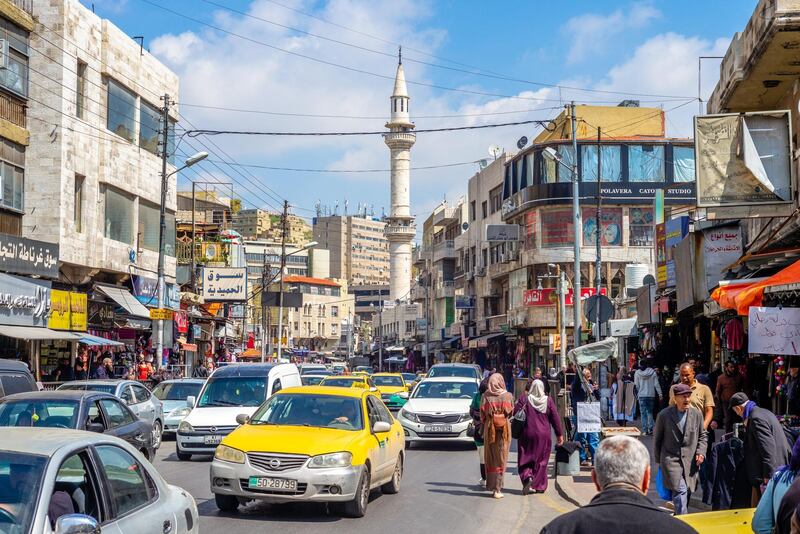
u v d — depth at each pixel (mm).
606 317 23000
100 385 18844
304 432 12508
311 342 152625
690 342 29359
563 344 36219
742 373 19172
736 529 6555
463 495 14508
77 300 30281
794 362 17016
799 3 15492
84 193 32375
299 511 12523
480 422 15125
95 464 5992
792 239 16922
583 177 52844
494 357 66125
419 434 21734
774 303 14641
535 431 14773
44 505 5234
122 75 35375
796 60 17031
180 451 18266
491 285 65062
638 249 52500
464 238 76688
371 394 14219
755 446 9047
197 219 65750
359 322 171250
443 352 85438
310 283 153125
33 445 5738
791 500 5629
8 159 29078
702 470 11125
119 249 34781
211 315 50938
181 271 47938
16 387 14023
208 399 19281
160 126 39688
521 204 55438
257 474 11773
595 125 57719
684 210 51125
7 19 28906
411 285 119062
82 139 32000
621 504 4254
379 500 13773
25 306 26906
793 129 18312
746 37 17672
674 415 10750
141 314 35031
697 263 22078
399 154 119750
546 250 53375
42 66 30391
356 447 12297
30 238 28734
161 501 6727
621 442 4570
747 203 16719
